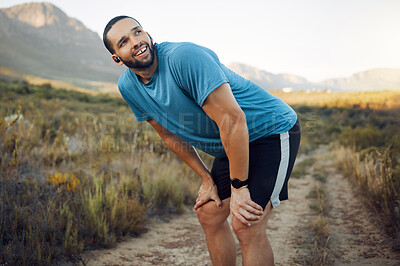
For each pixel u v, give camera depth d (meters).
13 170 3.57
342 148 9.70
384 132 10.56
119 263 2.79
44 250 2.67
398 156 6.18
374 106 30.58
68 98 35.41
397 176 3.95
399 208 3.32
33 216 3.00
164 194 4.64
